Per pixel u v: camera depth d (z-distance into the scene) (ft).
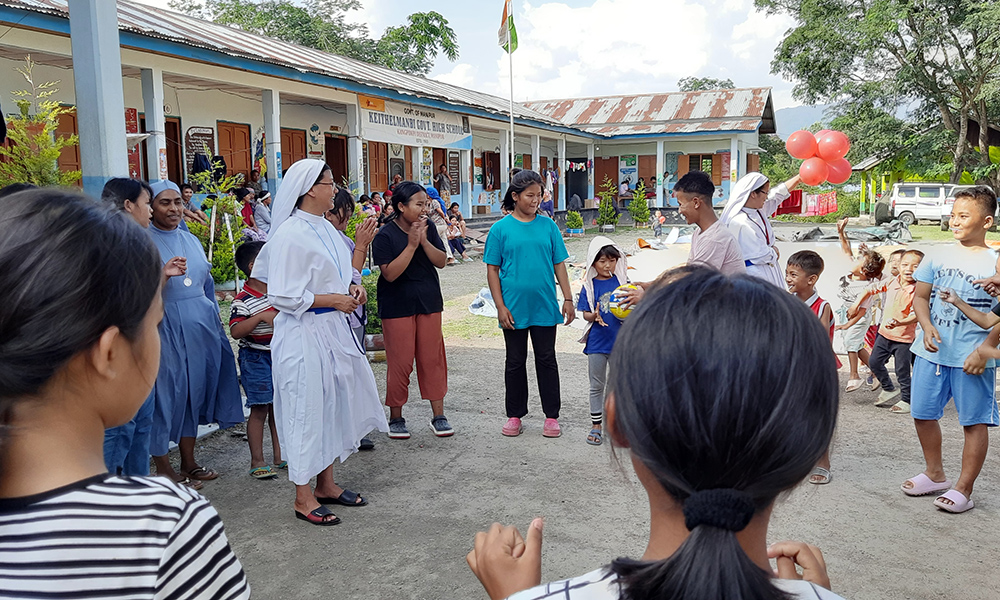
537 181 15.58
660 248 53.47
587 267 15.48
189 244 12.98
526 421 17.30
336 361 12.01
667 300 2.81
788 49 88.99
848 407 18.04
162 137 34.17
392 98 48.57
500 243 15.66
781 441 2.54
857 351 19.25
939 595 9.65
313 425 11.62
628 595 2.63
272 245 11.53
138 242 3.30
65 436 3.18
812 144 18.69
